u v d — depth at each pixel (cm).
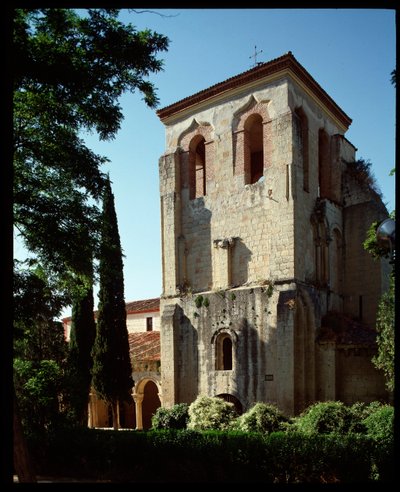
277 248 2853
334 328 2881
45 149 1781
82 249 1834
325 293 3002
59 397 2361
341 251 3325
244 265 3006
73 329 3334
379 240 1161
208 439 1675
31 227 1803
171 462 1670
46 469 1844
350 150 3597
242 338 2861
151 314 4619
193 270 3250
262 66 3003
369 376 2669
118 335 3145
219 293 3002
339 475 1516
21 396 2169
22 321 1822
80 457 1816
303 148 3084
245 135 3127
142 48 1619
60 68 1491
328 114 3406
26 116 1733
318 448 1548
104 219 1952
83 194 1920
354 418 1898
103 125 1734
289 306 2684
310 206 3039
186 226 3328
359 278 3247
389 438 1627
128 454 1736
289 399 2617
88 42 1586
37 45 1491
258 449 1580
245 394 2802
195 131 3378
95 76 1619
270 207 2927
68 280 2062
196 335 3077
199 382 3017
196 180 3628
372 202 3272
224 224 3134
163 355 3166
